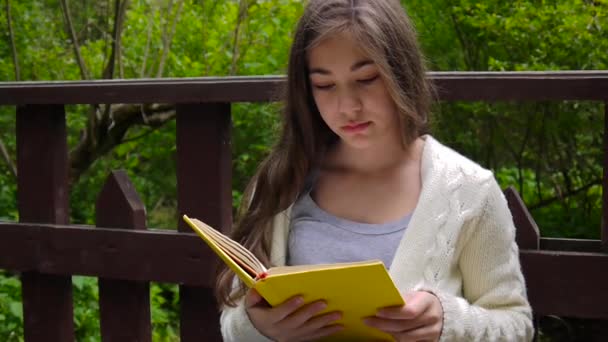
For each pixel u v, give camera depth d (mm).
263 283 1674
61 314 3428
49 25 7012
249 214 2150
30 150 3387
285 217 2121
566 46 5418
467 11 6184
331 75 1920
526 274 2621
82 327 5105
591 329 2674
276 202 2111
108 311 3299
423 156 2074
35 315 3477
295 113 2102
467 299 2072
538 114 5797
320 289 1702
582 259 2551
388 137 2055
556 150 5859
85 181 6883
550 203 5980
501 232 2027
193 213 3068
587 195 5805
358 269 1620
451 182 2006
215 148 3006
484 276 2025
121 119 5508
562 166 5879
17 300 5238
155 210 7281
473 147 6270
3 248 3434
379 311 1752
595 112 5488
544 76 2504
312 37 1927
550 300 2602
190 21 6750
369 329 1854
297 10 6504
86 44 7023
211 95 2914
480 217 2010
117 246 3201
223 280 2145
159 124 5508
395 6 1953
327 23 1888
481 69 6352
